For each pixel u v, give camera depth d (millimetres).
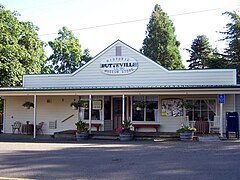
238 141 16703
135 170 9219
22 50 30156
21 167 9859
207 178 8062
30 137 20859
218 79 20266
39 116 23375
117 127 22047
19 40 31922
